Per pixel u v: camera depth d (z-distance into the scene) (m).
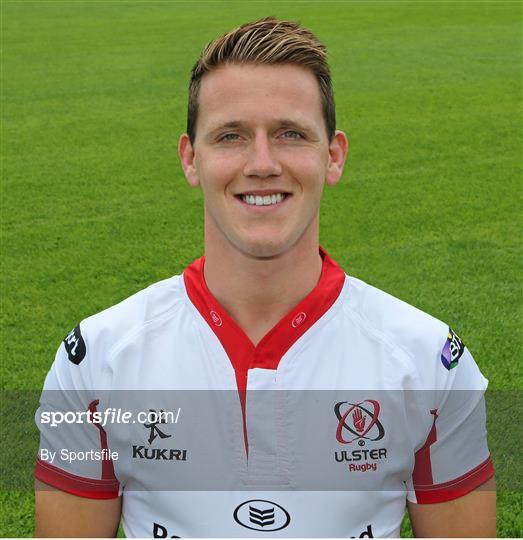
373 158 8.84
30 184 8.05
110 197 7.65
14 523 3.13
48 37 17.42
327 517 1.62
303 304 1.63
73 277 5.73
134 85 12.76
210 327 1.65
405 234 6.57
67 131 10.18
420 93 11.85
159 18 20.44
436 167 8.52
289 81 1.48
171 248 6.32
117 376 1.62
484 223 6.83
